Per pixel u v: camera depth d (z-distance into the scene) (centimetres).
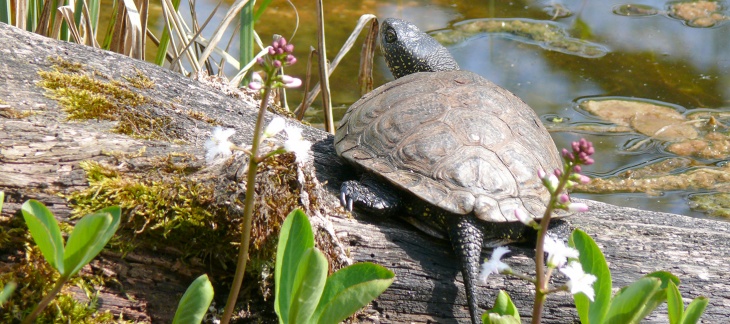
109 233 236
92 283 294
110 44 509
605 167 616
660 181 597
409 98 391
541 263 226
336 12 837
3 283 279
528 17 837
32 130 317
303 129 450
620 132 653
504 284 340
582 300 260
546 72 729
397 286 334
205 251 305
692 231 381
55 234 234
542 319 343
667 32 805
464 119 371
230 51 706
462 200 338
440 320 338
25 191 293
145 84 414
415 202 354
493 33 798
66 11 459
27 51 392
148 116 386
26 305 282
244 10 512
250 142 394
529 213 342
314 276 235
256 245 301
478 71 723
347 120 403
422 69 604
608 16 844
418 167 353
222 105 430
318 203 330
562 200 213
